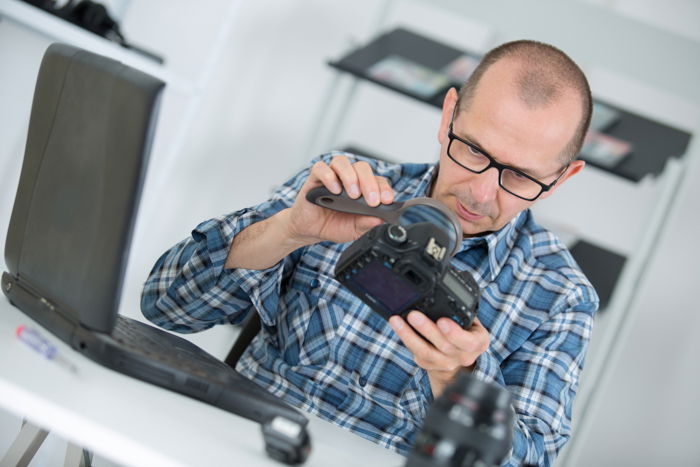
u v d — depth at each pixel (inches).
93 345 40.3
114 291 39.8
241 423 40.4
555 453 57.0
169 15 136.1
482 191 53.7
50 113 44.0
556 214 124.1
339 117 120.1
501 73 53.6
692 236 119.7
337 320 59.8
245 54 135.6
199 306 59.6
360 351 59.2
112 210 38.6
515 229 65.0
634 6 123.3
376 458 45.4
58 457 77.1
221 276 58.1
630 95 123.3
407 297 43.4
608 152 102.7
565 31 99.7
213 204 136.9
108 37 95.0
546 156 53.1
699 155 100.3
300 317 60.8
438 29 130.3
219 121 136.4
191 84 100.7
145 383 40.6
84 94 41.1
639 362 121.0
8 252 47.2
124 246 38.9
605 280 105.7
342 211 47.9
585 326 61.6
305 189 49.1
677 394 120.0
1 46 87.6
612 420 121.5
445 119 59.7
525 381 58.8
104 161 39.1
